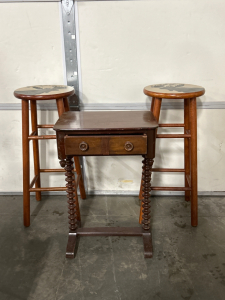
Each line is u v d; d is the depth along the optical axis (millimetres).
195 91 1719
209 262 1646
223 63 2004
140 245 1804
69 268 1623
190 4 1879
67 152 1497
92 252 1745
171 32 1943
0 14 1926
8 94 2123
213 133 2184
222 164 2266
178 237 1862
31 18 1934
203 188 2342
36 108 2061
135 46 1982
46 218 2100
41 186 2387
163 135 1846
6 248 1789
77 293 1458
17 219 2096
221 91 2072
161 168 2170
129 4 1889
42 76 2076
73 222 1784
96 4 1894
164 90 1767
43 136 1859
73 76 2062
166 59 2008
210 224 1993
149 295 1438
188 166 2139
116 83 2076
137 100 2117
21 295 1452
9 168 2340
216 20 1907
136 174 2326
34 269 1619
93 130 1459
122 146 1481
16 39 1983
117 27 1941
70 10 1903
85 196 2338
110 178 2348
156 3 1883
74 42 1979
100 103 2131
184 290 1463
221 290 1460
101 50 1996
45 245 1814
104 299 1421
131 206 2244
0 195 2422
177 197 2355
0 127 2219
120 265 1639
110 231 1808
